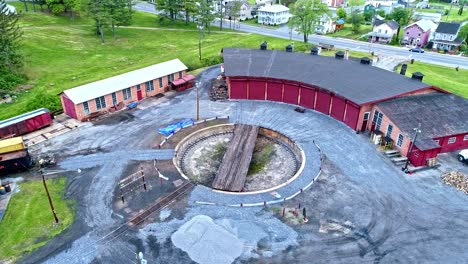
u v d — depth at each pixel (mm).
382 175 36906
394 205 32750
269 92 53094
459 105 44281
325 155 40281
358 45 97812
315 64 54781
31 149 41344
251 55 58969
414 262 27031
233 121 47969
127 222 30734
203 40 96312
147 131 45438
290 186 35219
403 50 94500
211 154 42375
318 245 28500
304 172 37312
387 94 44656
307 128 46000
